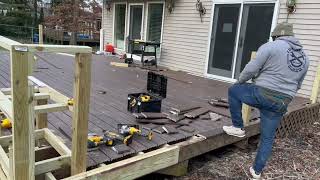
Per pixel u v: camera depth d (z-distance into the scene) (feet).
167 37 28.48
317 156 12.40
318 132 15.51
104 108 13.15
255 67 8.77
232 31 22.72
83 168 7.35
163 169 9.61
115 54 35.40
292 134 15.06
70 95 15.01
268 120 9.27
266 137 9.49
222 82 22.75
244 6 21.70
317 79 17.13
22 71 5.67
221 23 23.43
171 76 23.82
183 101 15.47
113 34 35.94
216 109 14.19
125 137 9.36
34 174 6.57
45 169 7.14
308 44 18.71
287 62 8.68
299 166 11.39
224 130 10.82
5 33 61.57
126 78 20.94
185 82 21.56
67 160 7.41
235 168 10.96
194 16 25.50
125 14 33.63
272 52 8.64
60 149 7.78
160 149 9.24
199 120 12.47
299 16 18.93
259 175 9.89
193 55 26.12
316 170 11.14
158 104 12.54
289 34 9.02
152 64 29.07
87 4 62.64
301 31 18.95
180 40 27.17
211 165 11.15
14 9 67.82
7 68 20.65
